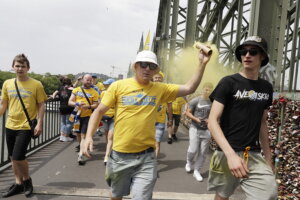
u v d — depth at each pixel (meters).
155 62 2.56
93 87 6.12
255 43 2.29
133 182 2.60
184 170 5.38
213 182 2.56
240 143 2.31
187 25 10.15
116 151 2.63
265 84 2.38
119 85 2.62
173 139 8.57
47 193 3.95
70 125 7.79
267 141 2.59
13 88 3.70
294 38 5.32
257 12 5.20
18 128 3.71
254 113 2.31
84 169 5.22
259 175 2.26
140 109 2.57
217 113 2.30
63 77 7.92
